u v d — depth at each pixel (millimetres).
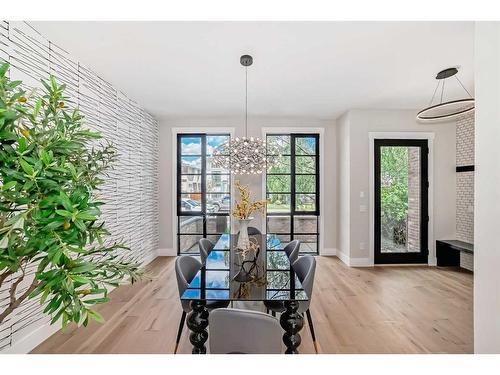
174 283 3826
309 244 5445
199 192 5469
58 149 946
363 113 4703
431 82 3502
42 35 2430
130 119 4203
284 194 5453
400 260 4742
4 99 869
